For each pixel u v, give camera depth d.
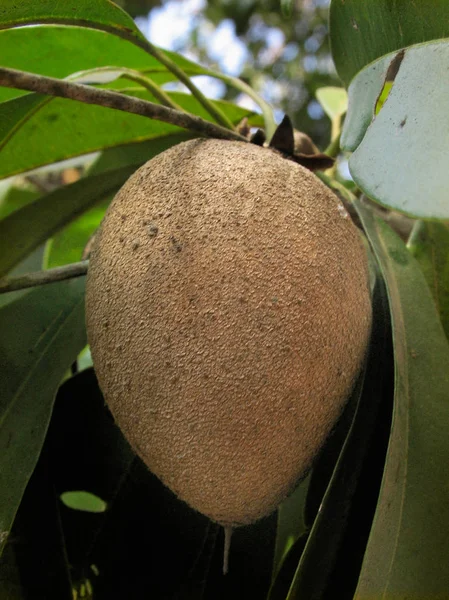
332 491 0.11
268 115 0.16
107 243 0.12
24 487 0.12
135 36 0.15
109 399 0.11
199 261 0.11
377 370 0.12
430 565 0.10
